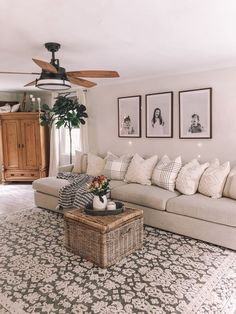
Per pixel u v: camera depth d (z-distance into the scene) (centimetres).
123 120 477
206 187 314
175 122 414
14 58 319
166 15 201
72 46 274
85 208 275
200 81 382
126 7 186
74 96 568
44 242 298
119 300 199
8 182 619
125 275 232
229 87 356
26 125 589
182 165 377
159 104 427
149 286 215
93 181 274
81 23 213
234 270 236
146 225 338
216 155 377
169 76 412
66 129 600
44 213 397
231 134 361
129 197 345
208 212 279
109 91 493
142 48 284
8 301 199
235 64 346
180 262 251
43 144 598
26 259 261
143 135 454
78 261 256
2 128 596
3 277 231
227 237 271
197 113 387
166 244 289
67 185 382
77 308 191
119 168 422
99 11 192
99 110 514
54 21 208
